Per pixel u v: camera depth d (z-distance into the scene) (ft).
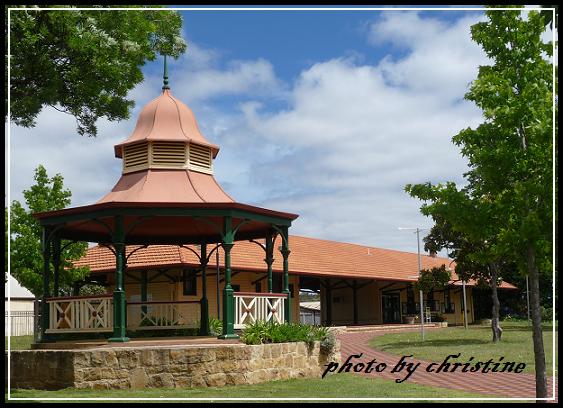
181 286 89.20
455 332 108.78
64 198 86.94
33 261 83.10
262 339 48.24
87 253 98.89
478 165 35.68
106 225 48.37
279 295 54.13
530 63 34.96
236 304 49.57
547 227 32.53
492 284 85.87
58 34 39.52
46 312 50.62
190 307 85.71
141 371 43.06
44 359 44.19
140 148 54.75
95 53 40.86
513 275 168.04
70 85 43.29
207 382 43.62
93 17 41.06
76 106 44.27
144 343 46.29
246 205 49.60
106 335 51.24
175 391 41.55
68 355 43.32
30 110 40.96
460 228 35.60
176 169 54.24
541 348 33.35
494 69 36.09
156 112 55.98
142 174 54.13
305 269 111.04
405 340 89.71
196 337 51.39
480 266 86.22
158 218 56.85
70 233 56.70
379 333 110.42
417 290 90.68
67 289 104.01
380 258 149.38
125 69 43.09
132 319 58.44
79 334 51.67
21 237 83.66
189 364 43.50
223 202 48.37
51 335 50.85
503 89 33.71
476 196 35.29
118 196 52.44
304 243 130.00
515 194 33.32
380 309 135.74
